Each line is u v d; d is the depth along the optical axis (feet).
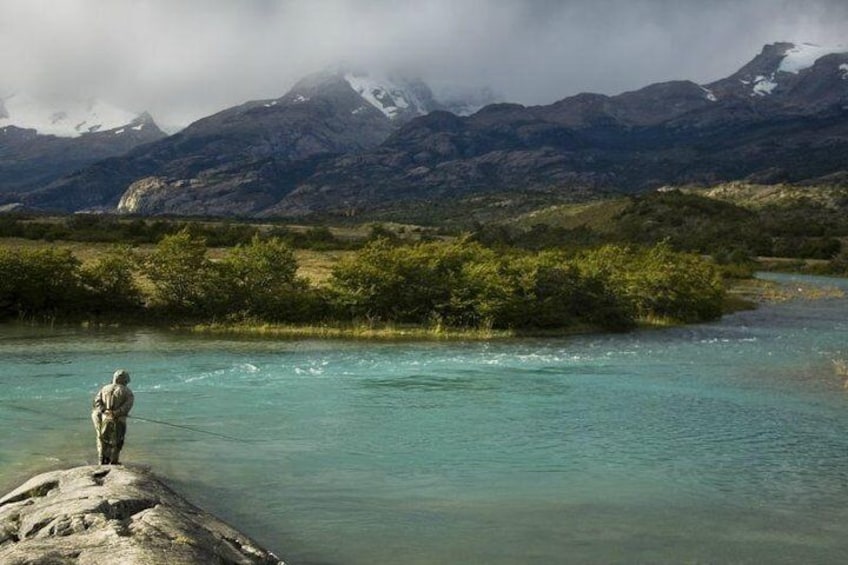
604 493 57.72
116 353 124.57
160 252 172.76
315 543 46.78
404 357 126.11
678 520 51.96
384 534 48.49
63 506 42.80
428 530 49.37
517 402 90.63
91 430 72.43
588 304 179.01
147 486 49.39
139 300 176.14
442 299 173.06
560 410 86.69
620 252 256.11
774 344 150.20
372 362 119.65
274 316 169.48
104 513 42.16
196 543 39.58
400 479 60.29
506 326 169.58
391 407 86.79
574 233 607.78
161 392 92.94
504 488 58.49
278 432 74.28
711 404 90.84
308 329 160.66
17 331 151.33
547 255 189.78
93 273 171.94
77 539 37.40
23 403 84.43
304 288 179.73
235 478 59.62
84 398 87.30
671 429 78.33
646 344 149.28
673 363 123.13
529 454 68.23
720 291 217.56
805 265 492.13
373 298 172.55
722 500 56.39
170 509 45.06
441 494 56.80
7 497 48.75
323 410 84.43
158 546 37.55
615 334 168.45
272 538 47.50
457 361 122.01
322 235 442.91
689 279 205.57
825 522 51.96
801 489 59.21
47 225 390.01
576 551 46.16
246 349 132.67
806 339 159.53
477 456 67.21
